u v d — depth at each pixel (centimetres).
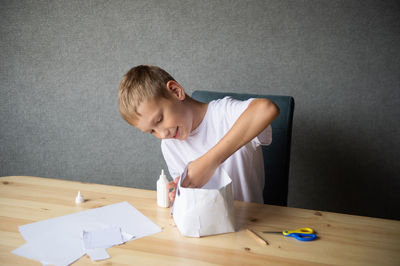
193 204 70
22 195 94
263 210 85
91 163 213
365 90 166
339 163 176
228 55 179
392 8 156
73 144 212
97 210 85
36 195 94
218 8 176
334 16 163
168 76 92
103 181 214
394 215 174
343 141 174
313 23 166
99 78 199
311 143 178
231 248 67
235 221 76
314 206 184
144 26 188
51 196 93
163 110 87
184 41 184
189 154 113
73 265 62
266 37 173
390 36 159
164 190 86
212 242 70
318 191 182
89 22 194
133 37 190
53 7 196
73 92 205
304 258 64
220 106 107
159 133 92
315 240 70
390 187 172
